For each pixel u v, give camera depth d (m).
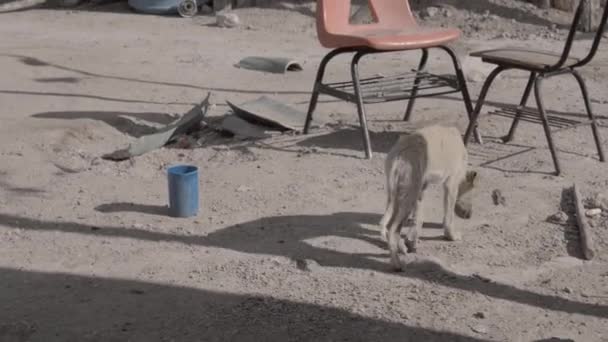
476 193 4.08
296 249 3.74
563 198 4.09
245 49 6.76
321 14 4.61
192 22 8.06
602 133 4.77
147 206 4.06
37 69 6.00
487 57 4.43
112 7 8.86
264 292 3.51
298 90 5.61
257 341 3.29
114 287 3.54
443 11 7.79
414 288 3.53
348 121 4.98
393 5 4.82
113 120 5.08
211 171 4.38
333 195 4.12
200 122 4.92
